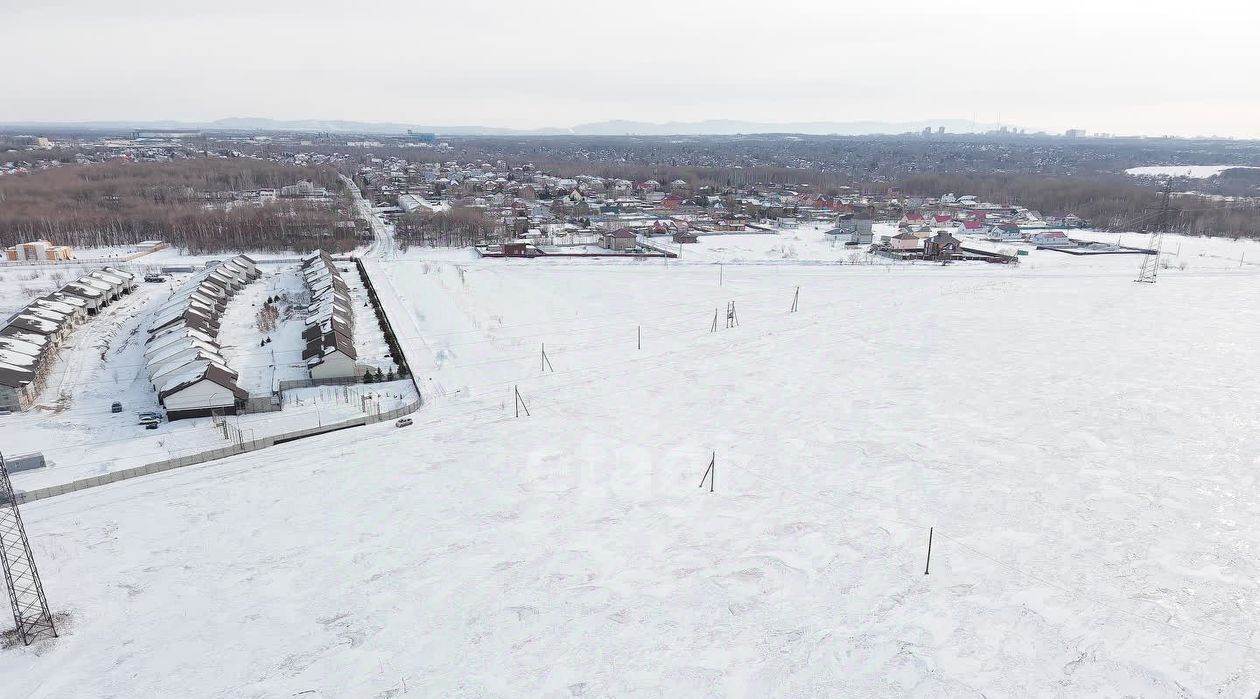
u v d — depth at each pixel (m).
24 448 42.12
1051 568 31.61
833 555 32.72
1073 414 48.19
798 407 50.09
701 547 33.31
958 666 26.02
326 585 30.47
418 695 24.72
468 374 55.91
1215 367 57.28
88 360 58.41
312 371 53.75
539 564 32.00
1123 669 25.73
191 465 40.88
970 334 67.88
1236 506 36.22
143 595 29.61
